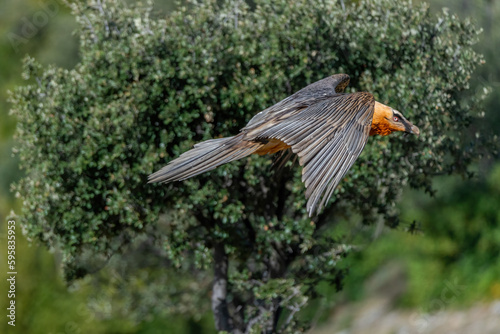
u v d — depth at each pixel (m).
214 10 17.92
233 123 17.14
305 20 17.03
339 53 17.67
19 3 37.72
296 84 17.52
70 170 16.91
